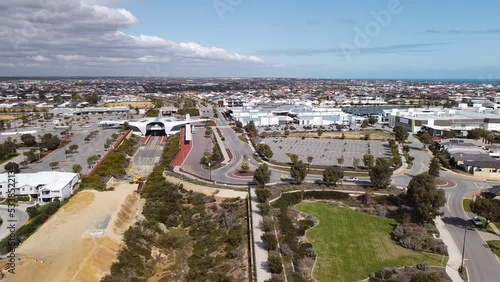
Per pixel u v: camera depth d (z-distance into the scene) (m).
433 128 196.00
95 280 63.69
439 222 86.19
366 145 171.75
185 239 84.19
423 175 93.62
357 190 104.44
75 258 67.12
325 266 67.69
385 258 70.38
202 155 147.62
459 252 72.06
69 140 178.12
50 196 97.44
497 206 81.00
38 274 62.09
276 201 95.31
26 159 139.88
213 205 97.88
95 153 151.62
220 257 73.12
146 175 126.88
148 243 81.12
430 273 60.84
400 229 79.50
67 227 79.88
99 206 92.00
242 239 78.06
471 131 182.38
